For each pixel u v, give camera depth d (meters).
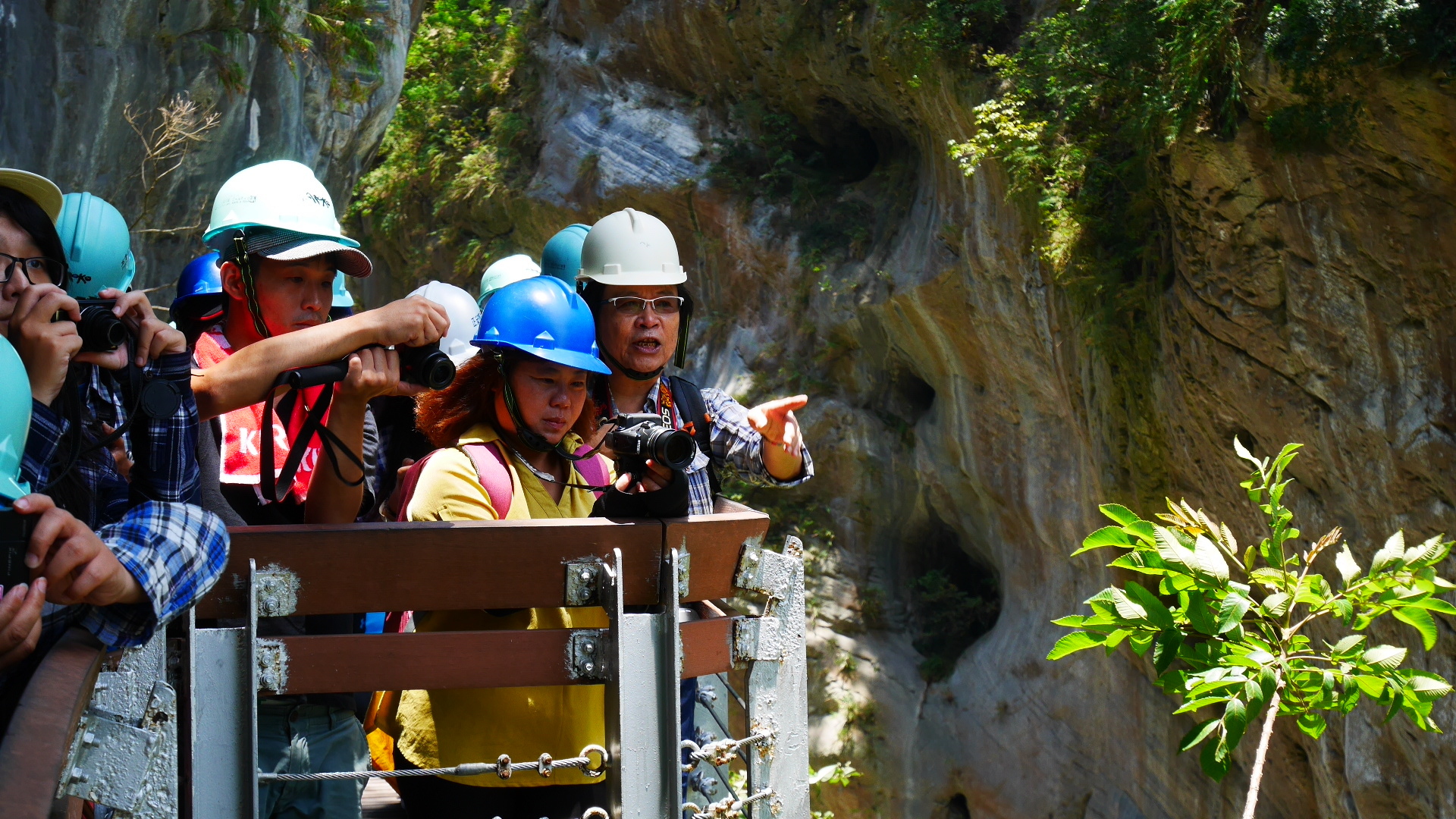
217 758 2.30
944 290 19.08
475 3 27.53
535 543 2.51
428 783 2.93
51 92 10.35
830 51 20.55
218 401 2.63
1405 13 10.45
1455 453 11.55
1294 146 11.76
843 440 22.36
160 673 2.21
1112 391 15.69
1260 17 11.63
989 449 20.14
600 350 4.17
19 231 2.15
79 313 2.16
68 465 2.14
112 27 10.82
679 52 24.17
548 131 25.67
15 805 1.44
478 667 2.46
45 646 2.10
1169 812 17.14
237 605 2.36
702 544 2.65
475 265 26.50
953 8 17.50
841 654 21.83
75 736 2.13
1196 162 12.72
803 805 2.89
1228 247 12.96
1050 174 15.60
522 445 3.12
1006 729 19.98
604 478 3.29
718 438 4.02
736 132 24.19
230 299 3.73
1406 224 11.45
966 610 22.39
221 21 12.02
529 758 2.88
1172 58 12.65
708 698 3.55
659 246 4.18
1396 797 12.42
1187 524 3.57
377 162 27.75
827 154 23.69
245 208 3.52
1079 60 14.19
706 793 3.16
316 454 3.43
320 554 2.39
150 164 11.84
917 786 20.81
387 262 28.94
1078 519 18.36
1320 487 13.11
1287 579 3.40
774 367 22.94
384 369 2.77
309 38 13.93
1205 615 3.32
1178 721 16.78
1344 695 3.29
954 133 18.16
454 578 2.46
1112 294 15.09
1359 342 12.19
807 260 22.20
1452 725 11.38
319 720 2.95
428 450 3.87
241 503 3.31
